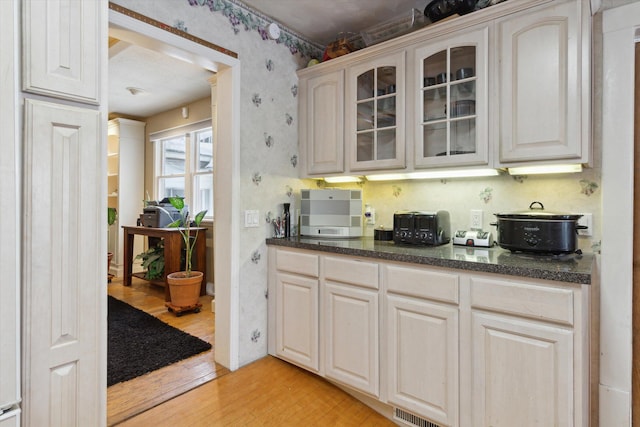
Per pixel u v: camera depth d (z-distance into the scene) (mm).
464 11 1872
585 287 1267
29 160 955
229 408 1853
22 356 959
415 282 1665
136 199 4898
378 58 2164
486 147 1760
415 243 2027
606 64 1665
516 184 1980
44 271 990
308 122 2547
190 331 2896
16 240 900
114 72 3205
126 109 4504
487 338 1458
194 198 4277
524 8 1649
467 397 1518
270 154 2426
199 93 3832
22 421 958
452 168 1888
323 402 1930
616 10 1642
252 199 2324
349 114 2312
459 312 1536
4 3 868
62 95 1016
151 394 1963
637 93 1653
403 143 2057
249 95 2281
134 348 2543
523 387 1378
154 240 4508
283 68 2506
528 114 1634
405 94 2053
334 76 2387
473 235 1981
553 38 1574
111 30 1707
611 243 1660
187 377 2150
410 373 1687
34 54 962
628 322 1626
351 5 2229
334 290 1998
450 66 1897
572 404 1283
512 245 1656
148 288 4285
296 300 2219
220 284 2311
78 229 1055
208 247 4051
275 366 2299
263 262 2408
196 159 4293
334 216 2387
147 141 4941
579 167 1687
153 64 3016
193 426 1702
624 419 1626
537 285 1342
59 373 1026
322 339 2070
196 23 1981
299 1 2189
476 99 1786
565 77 1547
